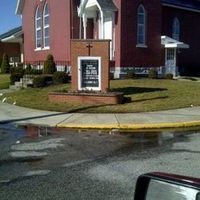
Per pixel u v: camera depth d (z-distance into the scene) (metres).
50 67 30.41
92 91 19.14
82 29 32.06
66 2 31.75
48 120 15.06
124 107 17.42
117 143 11.17
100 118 15.13
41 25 36.75
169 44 32.66
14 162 9.05
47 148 10.52
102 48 19.03
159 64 32.94
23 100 20.34
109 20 30.97
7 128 13.71
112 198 6.61
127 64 30.55
